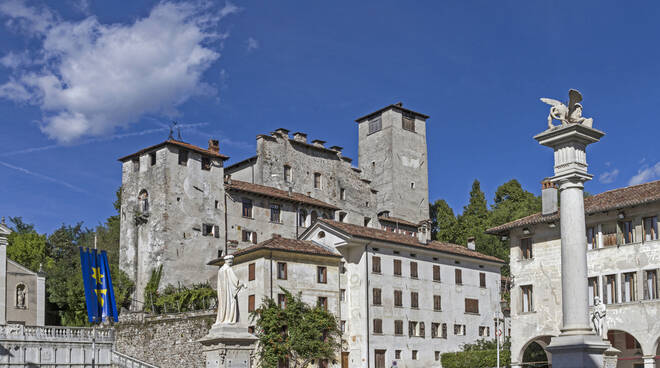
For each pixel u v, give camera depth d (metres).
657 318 49.50
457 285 77.62
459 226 102.31
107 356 66.44
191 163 79.69
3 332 59.91
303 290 66.38
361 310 68.56
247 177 90.88
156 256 76.06
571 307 25.20
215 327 30.05
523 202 106.94
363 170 104.44
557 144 26.39
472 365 70.12
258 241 83.06
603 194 56.12
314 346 62.56
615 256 52.31
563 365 24.56
